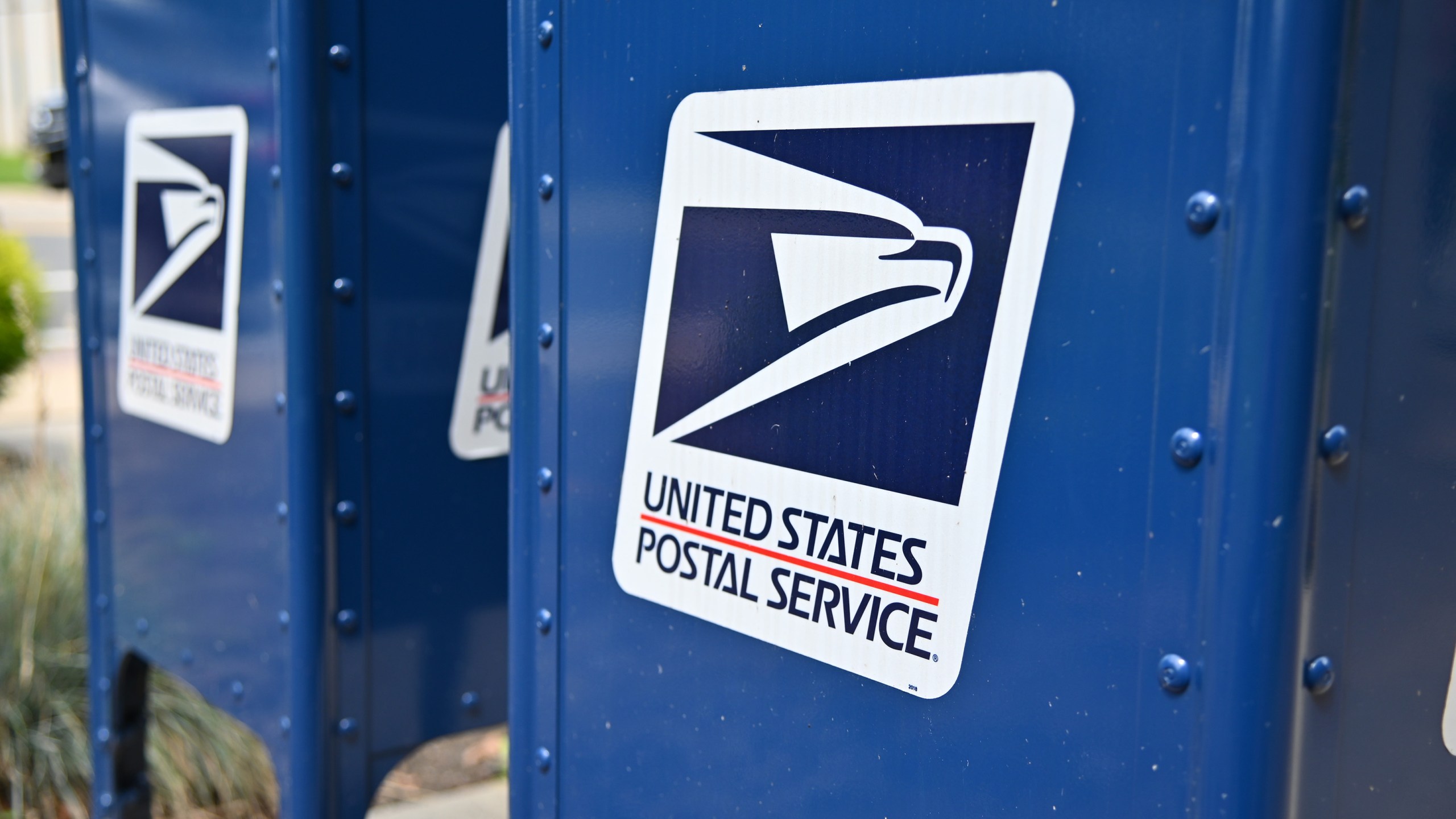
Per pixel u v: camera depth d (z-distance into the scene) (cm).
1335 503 109
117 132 268
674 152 152
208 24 236
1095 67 113
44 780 344
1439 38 109
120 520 283
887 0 128
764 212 142
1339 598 112
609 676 169
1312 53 101
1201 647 109
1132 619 114
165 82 250
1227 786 108
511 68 174
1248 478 105
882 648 135
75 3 275
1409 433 115
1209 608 108
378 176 230
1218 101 105
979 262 123
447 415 246
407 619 246
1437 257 114
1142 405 112
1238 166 104
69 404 849
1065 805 120
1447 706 127
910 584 131
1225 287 106
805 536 142
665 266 155
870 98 130
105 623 291
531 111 171
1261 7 102
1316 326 104
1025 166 118
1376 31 104
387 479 240
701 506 153
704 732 156
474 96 239
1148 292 111
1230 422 106
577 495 171
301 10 217
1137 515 113
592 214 164
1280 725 108
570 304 169
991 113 121
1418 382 115
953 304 125
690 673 157
